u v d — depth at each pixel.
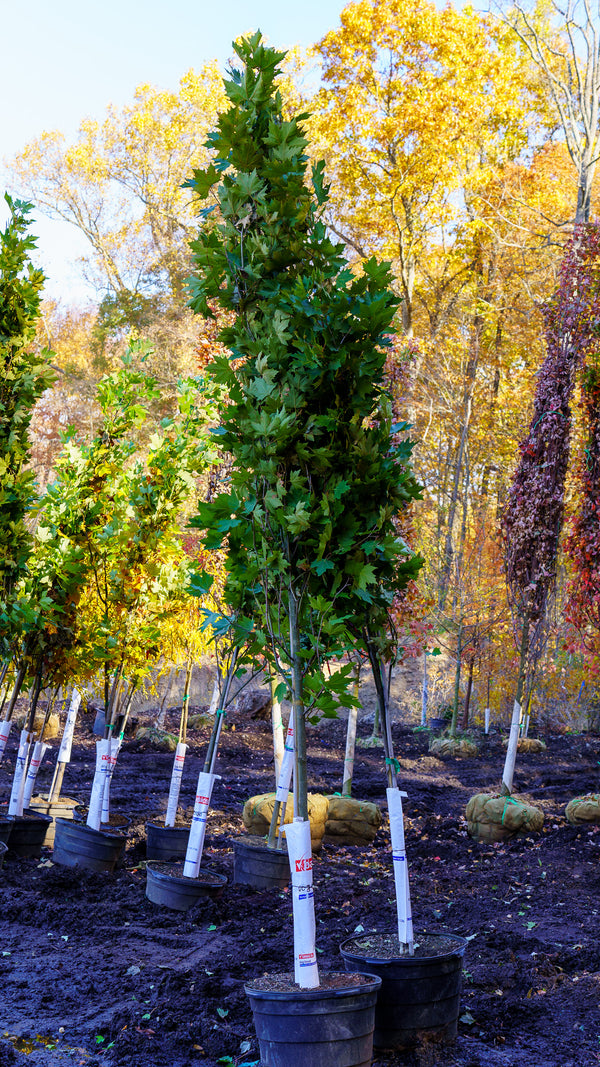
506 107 32.12
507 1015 4.60
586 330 11.95
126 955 5.29
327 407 3.98
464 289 36.06
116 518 7.82
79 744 17.08
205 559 7.97
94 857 7.35
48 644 7.83
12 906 6.12
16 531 7.60
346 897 7.17
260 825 8.88
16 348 7.79
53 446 31.94
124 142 36.66
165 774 14.45
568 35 18.36
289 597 3.97
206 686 23.22
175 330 31.00
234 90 4.24
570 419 12.16
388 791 4.27
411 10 29.64
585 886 8.01
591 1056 4.14
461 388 32.81
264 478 3.96
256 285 4.16
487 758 19.28
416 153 30.56
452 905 7.04
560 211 30.53
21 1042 4.00
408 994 3.97
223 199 4.20
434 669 25.52
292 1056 3.38
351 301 3.94
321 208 4.23
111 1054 3.93
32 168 36.09
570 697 23.83
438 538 25.38
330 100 30.86
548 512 11.88
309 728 22.84
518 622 12.20
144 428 24.16
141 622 7.68
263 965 5.14
